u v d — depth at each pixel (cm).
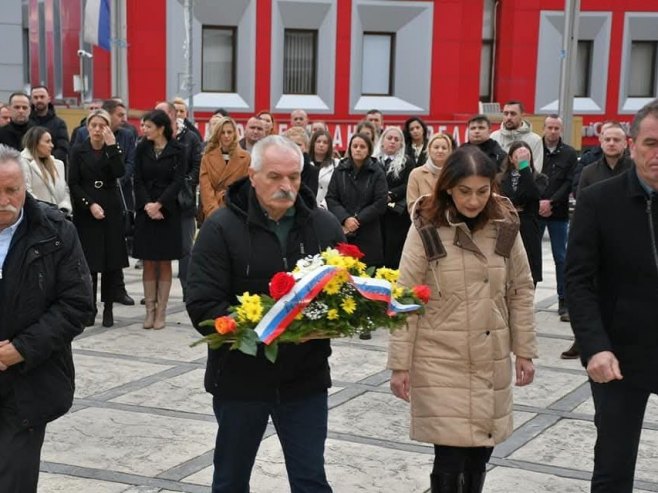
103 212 838
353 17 2003
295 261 368
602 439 388
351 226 834
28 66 1897
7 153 343
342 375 700
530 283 413
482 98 2194
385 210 859
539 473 510
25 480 357
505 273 405
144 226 838
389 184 910
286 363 363
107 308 862
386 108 2042
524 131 988
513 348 412
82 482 483
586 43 2180
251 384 363
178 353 764
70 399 368
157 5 1897
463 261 394
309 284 332
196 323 363
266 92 1989
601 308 387
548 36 2120
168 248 839
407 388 401
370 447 544
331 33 2002
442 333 395
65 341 355
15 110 1011
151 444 542
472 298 393
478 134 891
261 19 1962
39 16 1864
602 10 2139
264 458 521
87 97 1869
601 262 386
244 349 322
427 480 495
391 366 397
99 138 837
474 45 2066
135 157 845
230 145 873
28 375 351
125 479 488
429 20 2039
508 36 2125
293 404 371
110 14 1439
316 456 371
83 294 361
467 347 393
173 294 1041
